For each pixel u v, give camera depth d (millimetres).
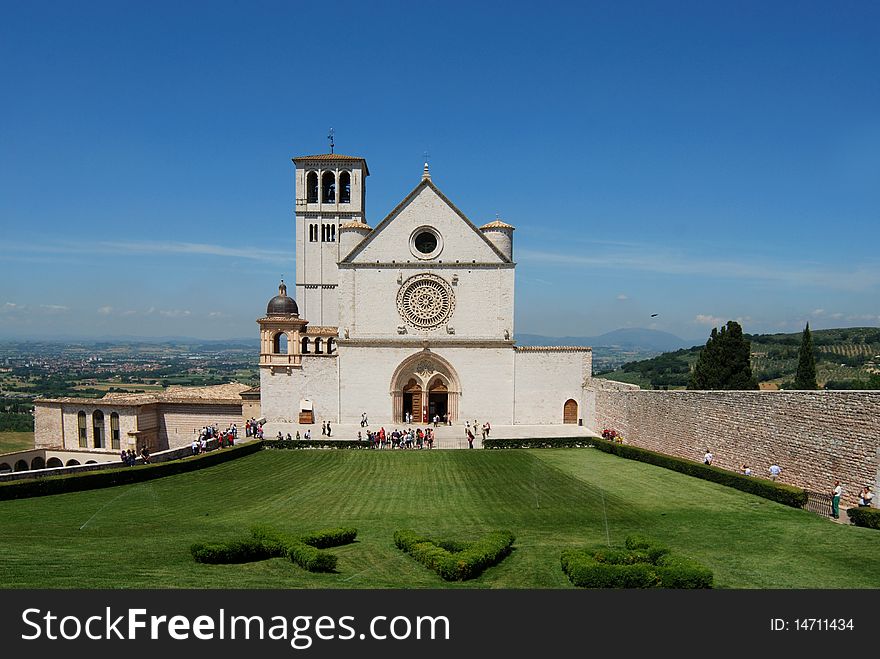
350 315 75125
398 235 74938
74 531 29312
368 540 27844
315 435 67750
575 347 75938
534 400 75438
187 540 26938
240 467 51812
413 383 75750
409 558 24234
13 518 32844
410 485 44156
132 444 77125
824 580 21922
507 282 74875
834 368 136750
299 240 106500
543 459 55188
